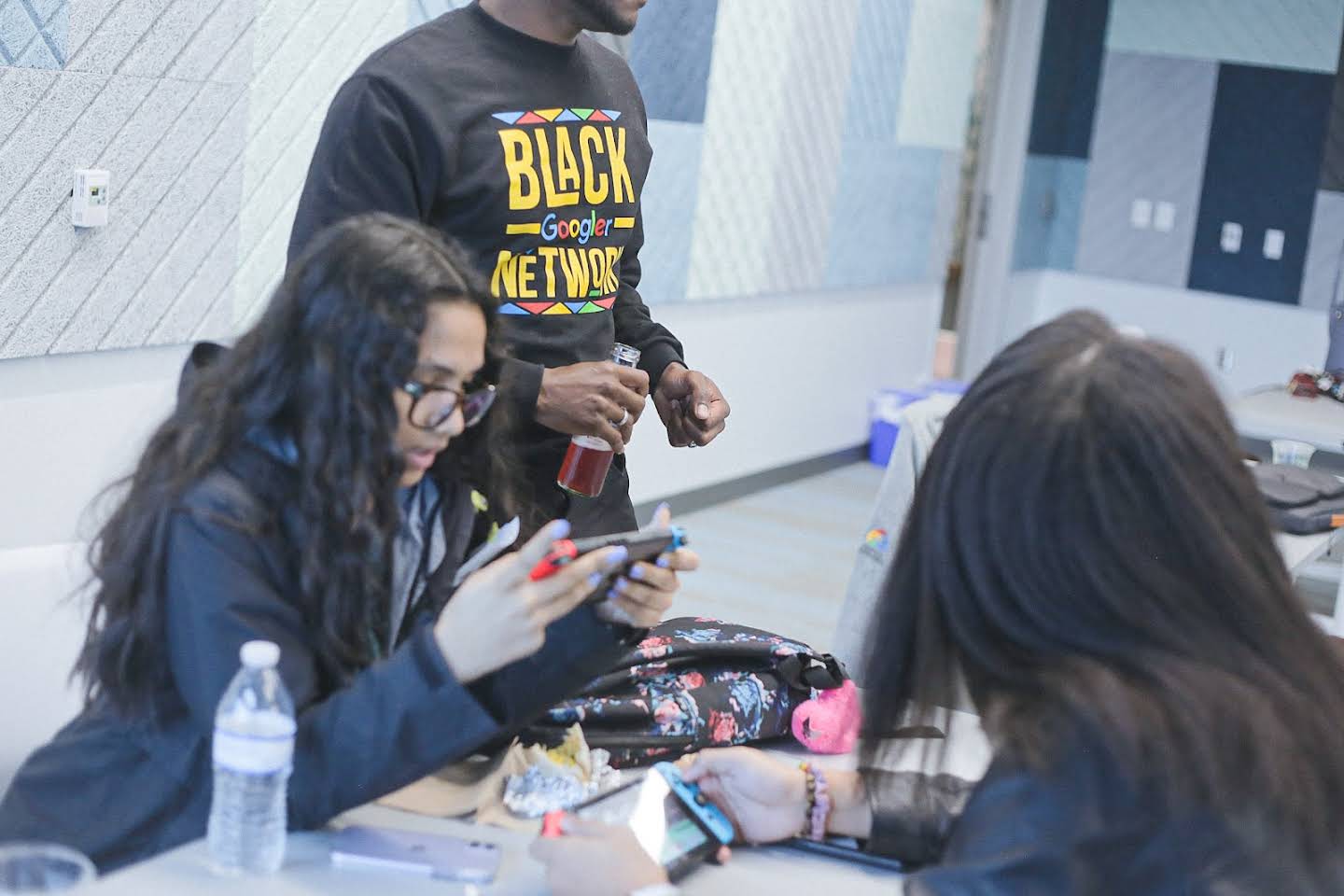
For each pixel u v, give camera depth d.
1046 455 1.16
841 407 6.95
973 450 1.19
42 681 1.83
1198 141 7.94
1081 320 1.25
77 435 3.60
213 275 3.79
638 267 2.69
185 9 3.54
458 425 1.52
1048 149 8.16
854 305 6.85
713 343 5.88
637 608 1.53
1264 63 7.71
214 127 3.69
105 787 1.52
